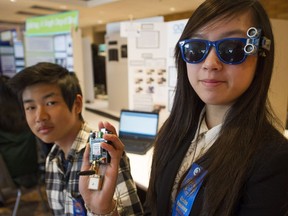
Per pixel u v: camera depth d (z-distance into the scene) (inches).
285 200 18.3
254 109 21.4
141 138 69.4
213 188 20.9
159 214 26.5
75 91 34.2
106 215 23.2
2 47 189.2
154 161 29.3
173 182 25.6
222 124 23.3
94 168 22.9
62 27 101.7
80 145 33.4
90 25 258.2
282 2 144.3
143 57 84.4
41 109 31.3
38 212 79.8
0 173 65.3
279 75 63.2
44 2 127.2
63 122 32.3
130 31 84.3
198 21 21.7
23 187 73.7
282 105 66.2
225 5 20.4
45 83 31.0
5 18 195.8
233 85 20.8
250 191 19.5
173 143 27.7
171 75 78.0
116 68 114.8
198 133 26.0
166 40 79.4
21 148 67.1
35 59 119.4
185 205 23.2
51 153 36.8
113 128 23.8
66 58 105.1
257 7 20.8
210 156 22.7
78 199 31.7
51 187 36.6
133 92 88.7
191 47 22.3
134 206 29.4
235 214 20.5
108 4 129.3
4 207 82.5
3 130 64.5
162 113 84.0
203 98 22.2
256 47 20.1
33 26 115.2
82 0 136.5
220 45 20.6
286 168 18.3
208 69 21.0
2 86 62.1
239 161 20.2
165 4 127.1
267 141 20.0
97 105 130.4
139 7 138.4
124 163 30.1
